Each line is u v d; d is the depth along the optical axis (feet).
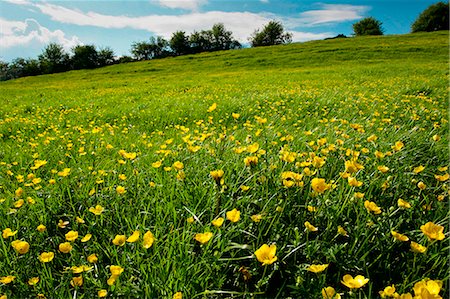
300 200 7.47
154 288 5.35
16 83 129.18
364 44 138.31
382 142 12.05
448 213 6.98
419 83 37.52
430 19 254.47
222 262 5.94
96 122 24.93
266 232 6.36
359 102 24.81
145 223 7.30
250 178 8.01
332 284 5.75
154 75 112.78
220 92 42.27
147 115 25.25
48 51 272.31
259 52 148.97
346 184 8.23
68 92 60.49
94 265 6.16
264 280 5.41
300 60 115.96
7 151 15.55
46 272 5.87
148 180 9.36
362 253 6.18
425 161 11.01
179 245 5.94
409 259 6.02
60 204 8.23
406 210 7.33
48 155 13.79
